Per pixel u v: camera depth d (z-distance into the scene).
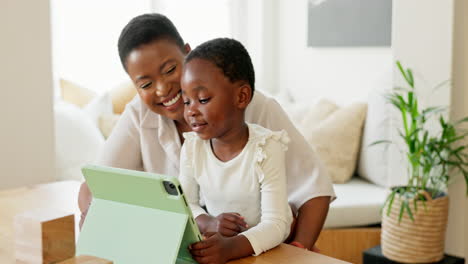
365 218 2.61
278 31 4.15
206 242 0.89
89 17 3.70
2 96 2.23
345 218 2.58
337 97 3.61
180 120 1.31
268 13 4.12
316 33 3.71
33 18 2.28
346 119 3.03
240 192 1.08
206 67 1.02
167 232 0.86
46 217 0.80
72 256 0.82
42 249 0.78
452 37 2.50
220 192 1.10
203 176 1.12
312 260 0.93
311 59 3.82
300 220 1.30
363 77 3.39
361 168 3.05
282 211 1.04
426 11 2.57
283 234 1.02
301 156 1.33
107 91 3.72
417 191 2.41
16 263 0.81
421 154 2.41
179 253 0.92
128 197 0.90
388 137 2.84
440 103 2.55
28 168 2.32
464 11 2.52
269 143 1.07
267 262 0.92
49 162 2.38
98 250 0.91
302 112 3.44
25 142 2.30
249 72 1.07
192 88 1.03
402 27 2.66
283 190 1.06
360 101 3.39
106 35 3.79
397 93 2.67
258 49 4.15
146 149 1.39
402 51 2.67
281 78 4.15
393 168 2.78
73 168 2.90
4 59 2.22
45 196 1.38
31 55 2.29
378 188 2.89
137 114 1.40
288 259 0.94
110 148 1.42
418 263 2.42
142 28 1.20
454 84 2.57
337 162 2.98
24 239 0.80
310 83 3.85
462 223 2.66
